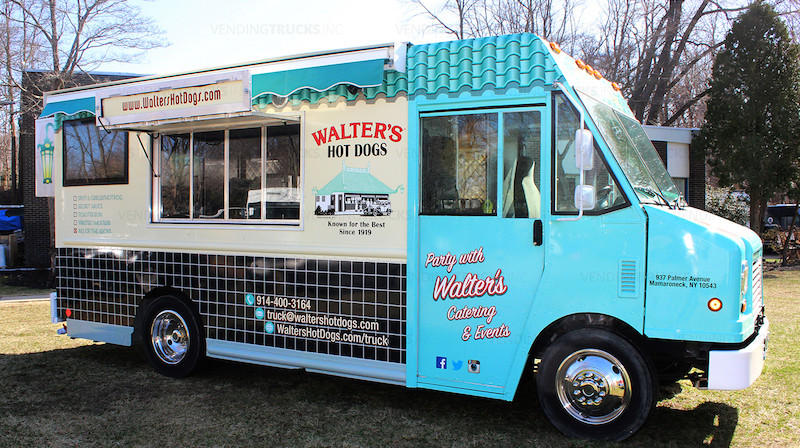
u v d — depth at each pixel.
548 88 4.09
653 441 4.06
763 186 16.02
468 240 4.31
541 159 4.10
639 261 3.82
